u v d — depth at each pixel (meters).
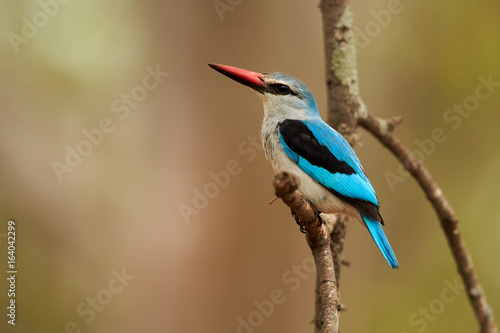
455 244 7.54
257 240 10.32
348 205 7.16
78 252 12.17
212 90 10.64
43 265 12.12
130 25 11.94
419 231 13.15
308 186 7.25
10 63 12.23
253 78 8.03
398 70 12.90
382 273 12.83
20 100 12.42
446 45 12.58
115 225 12.11
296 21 10.48
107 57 12.30
